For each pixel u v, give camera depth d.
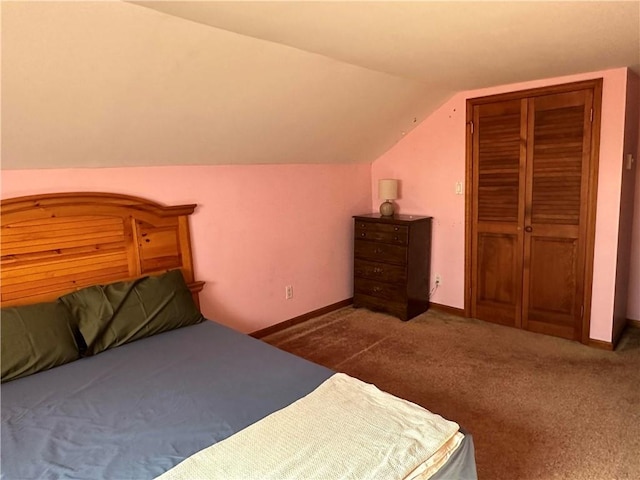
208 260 3.20
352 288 4.51
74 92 1.99
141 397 1.88
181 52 2.05
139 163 2.74
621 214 3.20
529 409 2.53
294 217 3.81
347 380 1.98
